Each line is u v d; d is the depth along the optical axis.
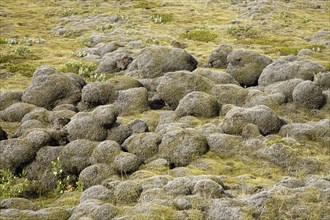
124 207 10.26
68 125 16.45
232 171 14.18
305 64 23.88
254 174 14.02
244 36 37.56
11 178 13.89
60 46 35.06
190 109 18.88
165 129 16.22
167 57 25.27
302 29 39.84
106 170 13.99
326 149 16.02
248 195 11.38
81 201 11.56
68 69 27.73
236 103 20.12
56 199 13.07
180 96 20.59
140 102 20.30
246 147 15.32
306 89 20.00
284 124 17.88
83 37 37.03
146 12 46.22
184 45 34.28
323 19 43.81
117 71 27.14
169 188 11.18
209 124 17.19
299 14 45.19
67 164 14.66
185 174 13.56
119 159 14.16
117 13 45.38
